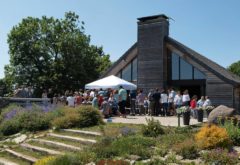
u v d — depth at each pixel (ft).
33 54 140.05
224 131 35.78
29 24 141.69
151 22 88.48
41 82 136.46
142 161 34.17
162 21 87.10
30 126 58.13
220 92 78.69
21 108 67.10
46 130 57.06
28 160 43.06
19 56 140.26
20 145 50.65
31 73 140.05
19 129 59.31
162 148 36.88
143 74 88.84
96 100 69.72
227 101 77.61
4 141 55.06
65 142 47.73
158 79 86.48
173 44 86.12
